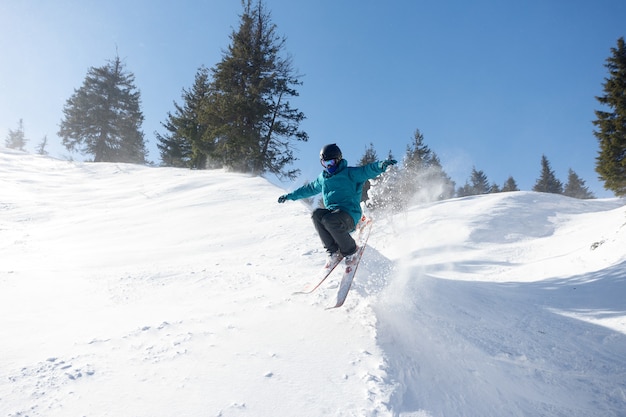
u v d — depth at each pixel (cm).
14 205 1289
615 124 2292
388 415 219
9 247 739
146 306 394
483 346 408
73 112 3884
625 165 2230
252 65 2373
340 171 432
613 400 350
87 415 200
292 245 712
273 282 485
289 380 247
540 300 736
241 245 741
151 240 819
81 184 1881
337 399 229
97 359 261
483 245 1692
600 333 525
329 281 473
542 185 6569
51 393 217
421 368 304
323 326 345
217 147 2384
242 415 208
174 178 1912
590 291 778
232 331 322
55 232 923
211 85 2427
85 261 625
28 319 342
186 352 277
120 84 4097
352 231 429
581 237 1554
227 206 1172
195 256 662
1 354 262
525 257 1489
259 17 2473
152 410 207
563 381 374
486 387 317
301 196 472
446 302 525
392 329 361
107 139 3972
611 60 2403
